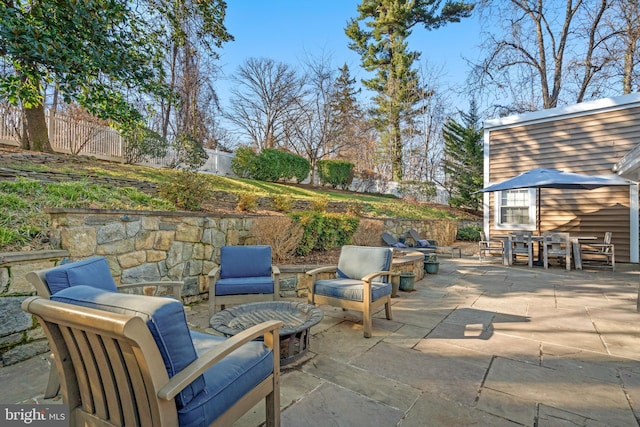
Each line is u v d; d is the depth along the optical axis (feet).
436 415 6.21
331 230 21.21
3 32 10.33
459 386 7.29
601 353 9.07
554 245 24.22
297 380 7.54
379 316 12.53
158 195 17.33
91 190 13.85
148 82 16.24
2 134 21.97
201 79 39.86
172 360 3.99
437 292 16.55
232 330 7.39
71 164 19.72
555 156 27.37
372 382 7.46
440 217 43.11
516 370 8.05
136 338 3.56
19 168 14.96
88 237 10.28
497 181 30.35
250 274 12.87
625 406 6.53
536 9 42.39
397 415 6.20
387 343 9.80
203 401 4.25
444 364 8.39
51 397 6.52
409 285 16.66
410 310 13.35
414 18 58.13
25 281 8.47
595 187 23.32
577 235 26.40
